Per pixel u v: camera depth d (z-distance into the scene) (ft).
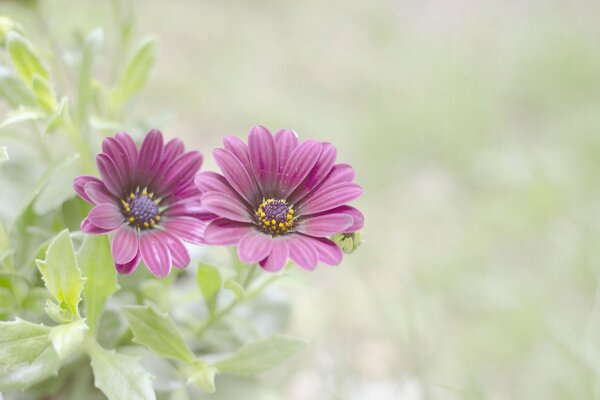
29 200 1.96
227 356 1.97
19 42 1.99
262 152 1.86
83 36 2.24
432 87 4.84
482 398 2.57
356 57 5.31
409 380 2.62
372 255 3.54
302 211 1.85
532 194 3.91
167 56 4.90
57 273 1.83
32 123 2.15
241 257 1.79
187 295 2.10
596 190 3.93
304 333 2.74
